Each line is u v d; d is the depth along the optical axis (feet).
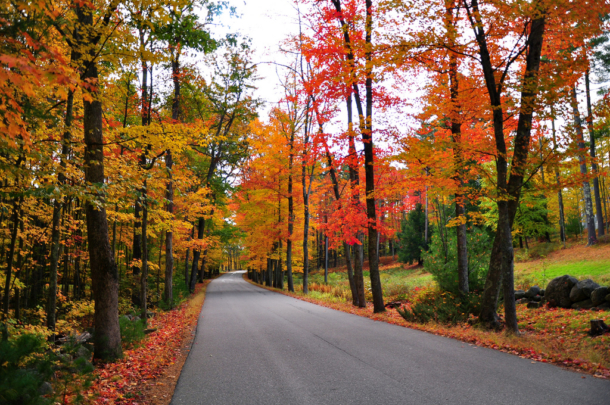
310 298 65.16
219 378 18.56
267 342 27.27
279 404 14.75
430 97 36.58
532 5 24.06
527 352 22.15
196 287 109.81
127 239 63.10
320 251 187.83
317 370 19.51
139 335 27.84
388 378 17.62
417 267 124.36
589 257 66.90
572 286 36.27
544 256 82.99
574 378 16.92
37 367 14.56
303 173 74.13
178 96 53.01
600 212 80.23
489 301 31.58
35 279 47.09
